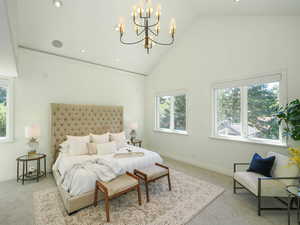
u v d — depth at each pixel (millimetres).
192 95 4152
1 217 1987
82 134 4008
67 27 3125
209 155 3771
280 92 2691
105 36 3561
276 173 2277
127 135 5223
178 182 3020
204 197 2465
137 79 5496
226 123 3555
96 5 2908
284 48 2656
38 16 2785
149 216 2010
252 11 2865
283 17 2670
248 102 3189
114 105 4871
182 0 3328
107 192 1954
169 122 4969
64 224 1862
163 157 4824
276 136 2822
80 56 3947
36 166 3430
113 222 1898
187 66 4273
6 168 3125
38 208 2170
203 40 3877
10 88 3158
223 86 3498
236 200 2404
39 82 3508
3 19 1252
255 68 2998
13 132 3182
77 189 2145
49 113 3635
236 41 3271
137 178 2346
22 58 3299
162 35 4098
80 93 4141
